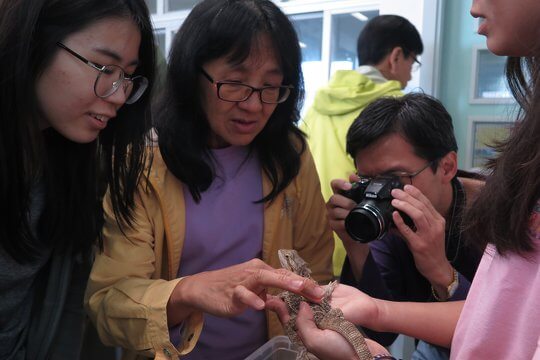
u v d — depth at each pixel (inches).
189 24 39.4
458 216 44.1
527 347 22.7
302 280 32.8
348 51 110.0
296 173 44.5
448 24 91.9
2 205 32.4
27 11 29.1
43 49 30.1
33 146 31.9
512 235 23.3
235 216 42.6
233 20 36.7
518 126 23.5
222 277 34.4
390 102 45.2
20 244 34.0
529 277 23.6
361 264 45.1
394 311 36.7
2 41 29.4
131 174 38.2
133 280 37.1
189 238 41.2
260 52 37.6
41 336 37.9
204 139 42.8
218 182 42.9
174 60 40.1
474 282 28.8
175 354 33.8
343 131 75.8
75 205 37.7
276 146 43.8
